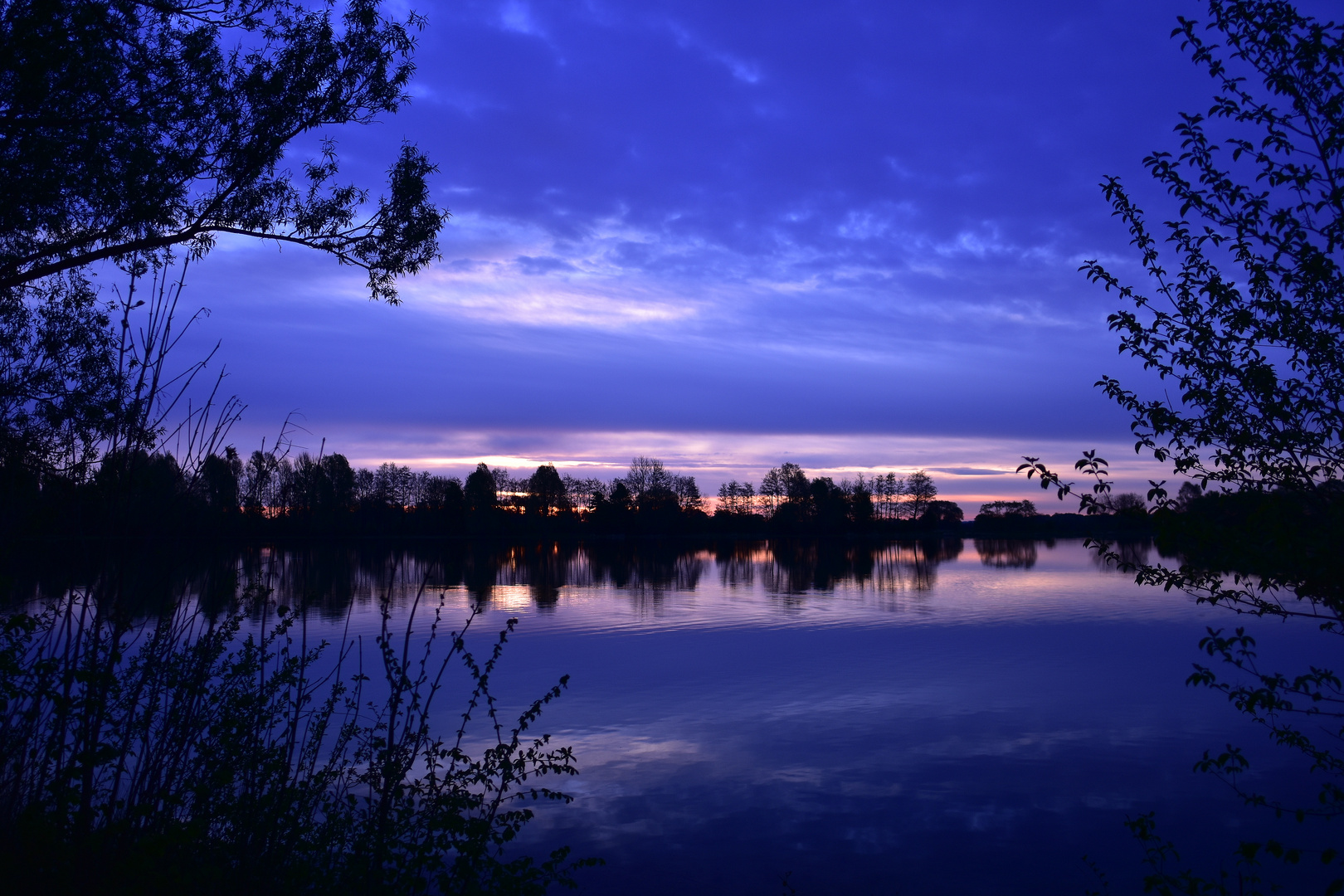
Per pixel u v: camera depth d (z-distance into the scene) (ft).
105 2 22.27
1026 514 409.28
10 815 15.02
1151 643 81.00
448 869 21.43
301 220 26.55
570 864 31.96
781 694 59.62
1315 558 14.23
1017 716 53.67
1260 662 68.18
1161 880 20.52
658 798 38.81
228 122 24.44
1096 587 140.46
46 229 24.94
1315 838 34.68
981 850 33.65
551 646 79.20
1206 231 16.83
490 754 22.11
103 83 23.07
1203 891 19.88
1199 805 38.29
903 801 38.88
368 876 17.89
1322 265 15.26
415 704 19.99
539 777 41.27
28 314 24.48
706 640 83.30
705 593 132.26
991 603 116.47
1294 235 15.93
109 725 20.06
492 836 20.22
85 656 15.88
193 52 23.66
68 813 15.19
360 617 92.38
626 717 53.01
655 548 304.30
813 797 39.29
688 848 33.53
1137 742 47.75
